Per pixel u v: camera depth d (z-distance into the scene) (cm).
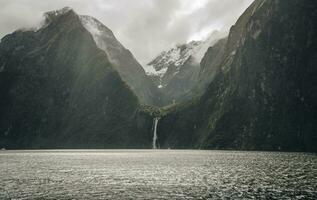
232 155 17888
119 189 6888
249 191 6338
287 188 6531
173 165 12331
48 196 6150
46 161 15462
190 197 5950
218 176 8594
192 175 9038
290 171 9144
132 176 9062
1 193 6419
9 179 8475
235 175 8688
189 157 17062
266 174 8656
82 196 6153
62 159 16988
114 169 11075
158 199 5831
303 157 15075
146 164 13025
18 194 6331
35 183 7781
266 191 6288
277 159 13838
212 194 6162
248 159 14275
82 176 9156
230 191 6397
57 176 9162
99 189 6900
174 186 7181
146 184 7538
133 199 5856
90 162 14562
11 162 14812
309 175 8288
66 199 5891
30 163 14125
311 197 5716
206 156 17525
